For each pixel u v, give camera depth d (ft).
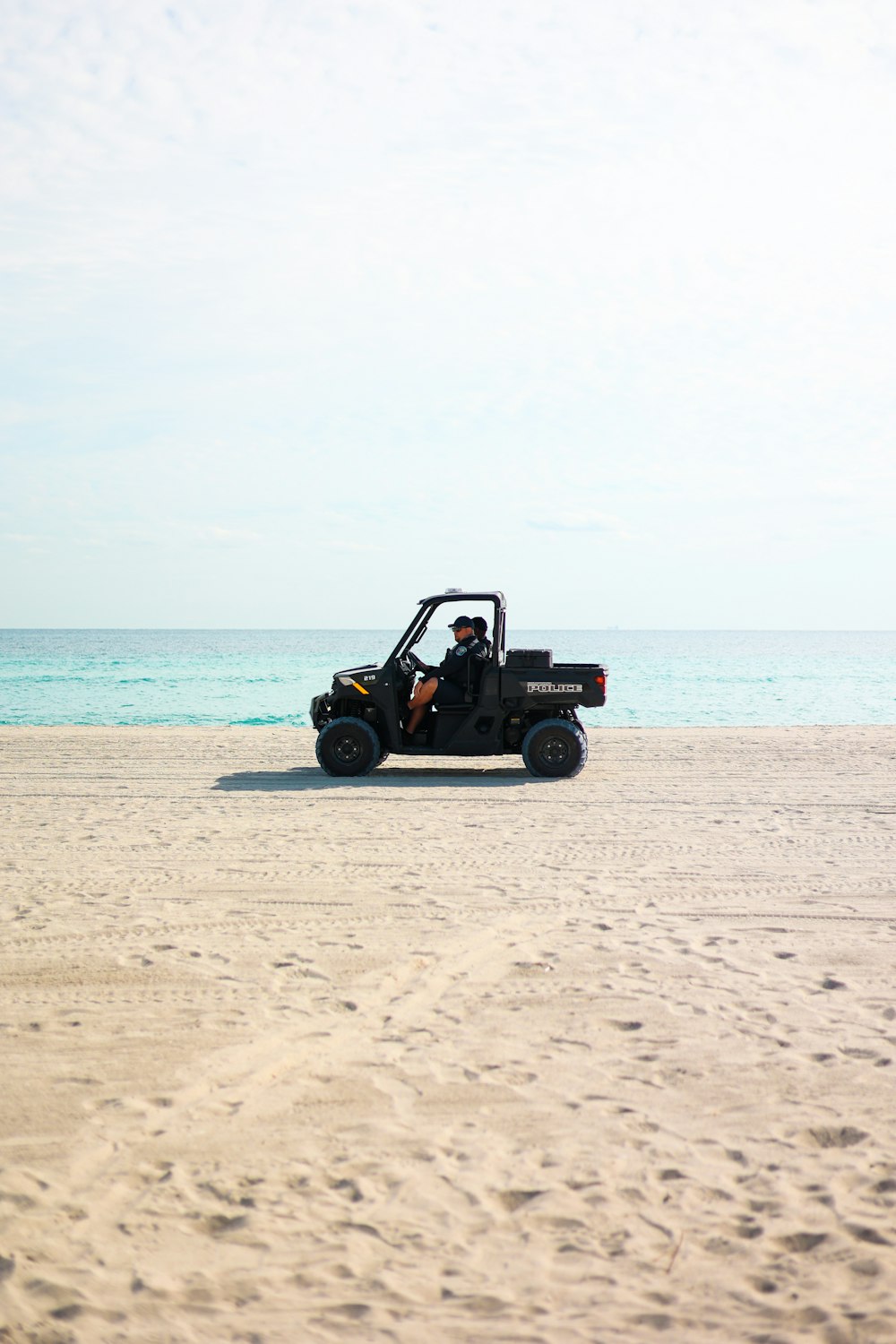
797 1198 9.55
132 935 18.21
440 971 16.19
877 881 22.43
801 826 29.27
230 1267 8.50
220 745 51.72
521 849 25.95
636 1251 8.74
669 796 35.12
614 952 17.16
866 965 16.46
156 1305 7.97
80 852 25.39
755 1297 8.10
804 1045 13.16
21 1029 13.76
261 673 164.45
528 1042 13.32
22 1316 7.79
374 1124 11.05
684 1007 14.55
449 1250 8.77
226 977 15.94
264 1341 7.57
